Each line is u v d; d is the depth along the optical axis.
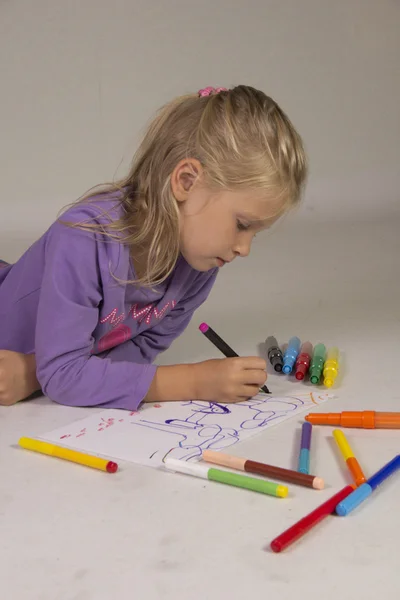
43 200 2.94
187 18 2.96
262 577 0.75
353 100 3.12
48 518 0.86
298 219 2.92
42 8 2.85
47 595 0.73
